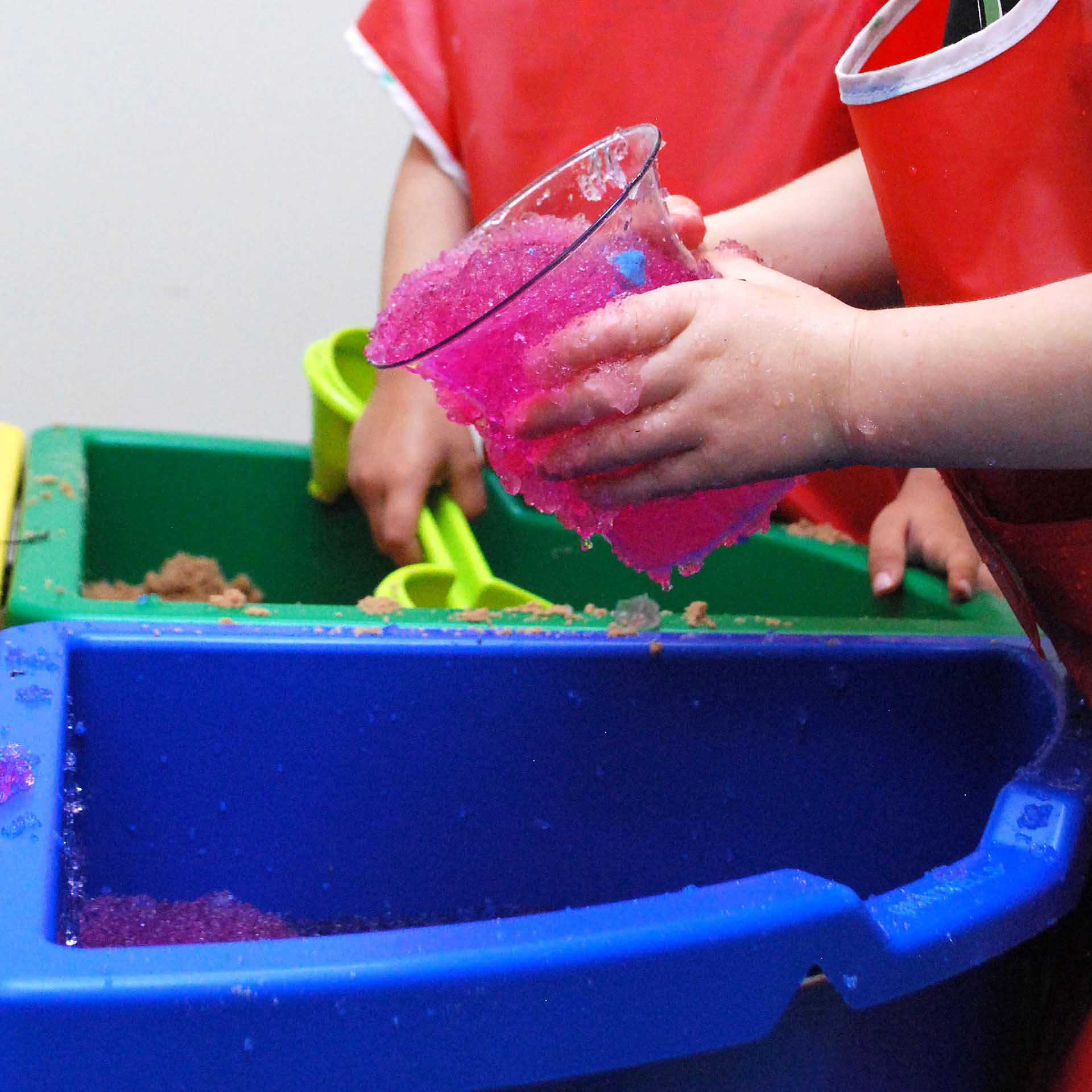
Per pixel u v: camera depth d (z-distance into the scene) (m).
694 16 1.23
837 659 0.76
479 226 0.66
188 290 2.14
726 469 0.58
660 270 0.60
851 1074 0.49
